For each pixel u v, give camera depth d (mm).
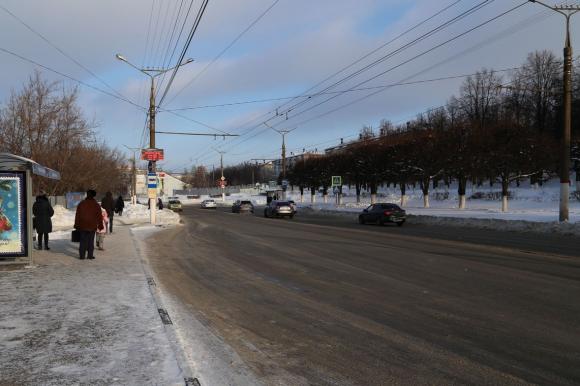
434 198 58031
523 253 14328
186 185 169500
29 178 11812
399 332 6438
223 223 32562
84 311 7098
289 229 26078
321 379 4828
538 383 4695
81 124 40250
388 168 47781
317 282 10125
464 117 74125
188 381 4477
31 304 7547
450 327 6629
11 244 11727
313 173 67188
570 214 30328
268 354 5598
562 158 23391
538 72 67062
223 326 6797
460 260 12945
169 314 7227
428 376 4895
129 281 9688
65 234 21359
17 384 4375
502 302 8016
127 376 4578
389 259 13344
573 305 7742
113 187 74438
